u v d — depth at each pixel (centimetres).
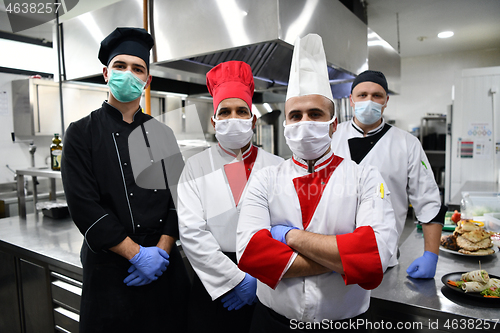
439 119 476
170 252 132
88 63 197
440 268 137
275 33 138
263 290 98
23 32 327
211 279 115
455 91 325
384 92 144
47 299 164
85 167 117
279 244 88
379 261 80
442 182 431
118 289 118
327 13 182
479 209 203
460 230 154
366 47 239
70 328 154
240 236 95
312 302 87
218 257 114
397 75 358
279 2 137
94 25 191
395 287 120
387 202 91
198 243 116
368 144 148
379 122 152
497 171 317
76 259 152
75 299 150
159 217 126
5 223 218
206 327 122
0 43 319
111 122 124
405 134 146
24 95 309
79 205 112
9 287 184
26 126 312
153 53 172
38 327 171
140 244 122
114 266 118
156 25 170
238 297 118
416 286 120
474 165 325
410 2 289
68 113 299
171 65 177
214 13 152
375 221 86
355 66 223
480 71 314
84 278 121
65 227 207
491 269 135
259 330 97
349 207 91
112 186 119
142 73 126
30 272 171
